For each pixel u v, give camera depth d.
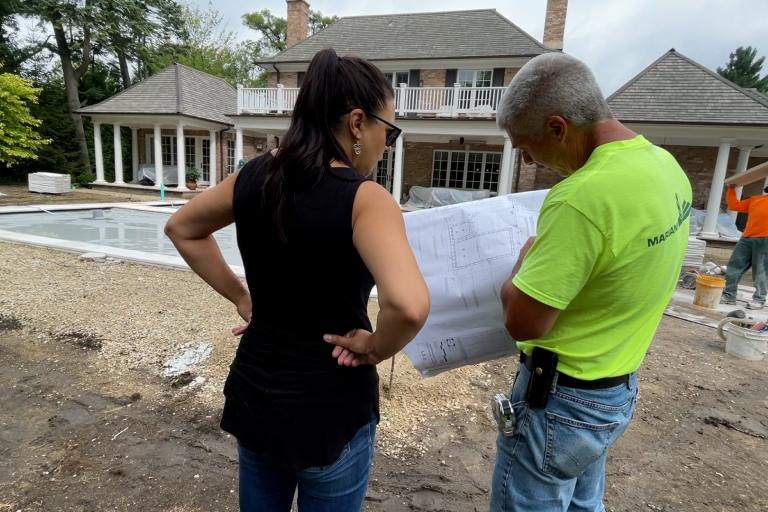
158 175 16.11
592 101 1.02
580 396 1.11
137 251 6.69
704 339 4.30
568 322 1.10
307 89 0.94
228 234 9.12
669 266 1.05
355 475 1.06
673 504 2.01
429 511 1.91
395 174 13.66
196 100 16.84
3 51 18.66
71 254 6.12
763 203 5.46
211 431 2.36
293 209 0.89
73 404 2.56
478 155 15.52
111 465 2.07
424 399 2.76
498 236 1.41
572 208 0.97
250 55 35.22
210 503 1.88
